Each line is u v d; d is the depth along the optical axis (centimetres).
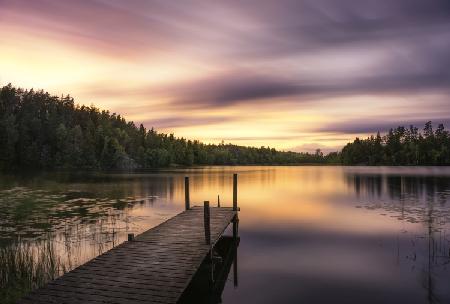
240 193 4828
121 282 1038
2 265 1387
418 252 1828
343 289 1355
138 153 15888
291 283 1419
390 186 5534
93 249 1820
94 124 16200
